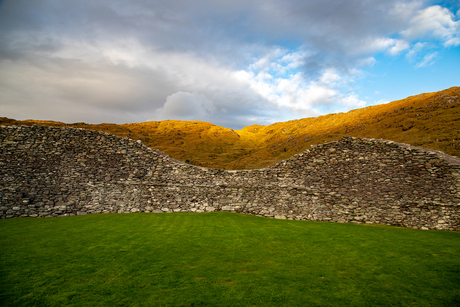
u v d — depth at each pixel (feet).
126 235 46.80
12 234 46.09
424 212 59.98
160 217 63.10
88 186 71.51
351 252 39.68
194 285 27.81
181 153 283.38
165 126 449.48
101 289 26.53
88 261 33.96
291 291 26.94
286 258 36.76
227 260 35.53
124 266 32.55
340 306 24.30
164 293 25.95
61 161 75.31
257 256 37.37
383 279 30.27
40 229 49.96
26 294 25.14
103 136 84.99
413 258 37.24
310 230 53.83
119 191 72.64
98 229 50.83
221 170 81.56
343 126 323.98
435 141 178.91
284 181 76.74
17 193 64.80
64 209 64.64
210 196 74.59
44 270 30.83
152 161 83.05
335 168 75.87
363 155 75.31
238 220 62.34
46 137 79.51
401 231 53.98
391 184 67.51
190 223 57.67
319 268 33.32
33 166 71.77
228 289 27.07
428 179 64.80
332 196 69.41
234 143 384.06
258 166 231.50
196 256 36.78
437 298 26.03
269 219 65.21
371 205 65.16
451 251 40.47
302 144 291.58
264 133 510.17
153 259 35.22
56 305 23.41
